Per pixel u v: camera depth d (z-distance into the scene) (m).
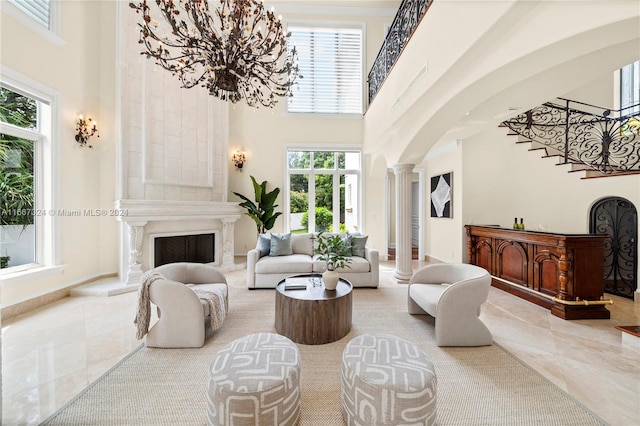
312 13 6.21
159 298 2.49
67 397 1.87
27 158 3.44
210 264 5.31
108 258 4.42
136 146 4.42
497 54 2.04
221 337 2.73
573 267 3.16
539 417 1.71
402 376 1.53
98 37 4.27
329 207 6.36
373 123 5.25
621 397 1.88
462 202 5.06
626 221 3.87
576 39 1.62
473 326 2.54
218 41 2.55
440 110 2.95
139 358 2.34
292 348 1.83
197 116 5.18
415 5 3.29
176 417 1.71
